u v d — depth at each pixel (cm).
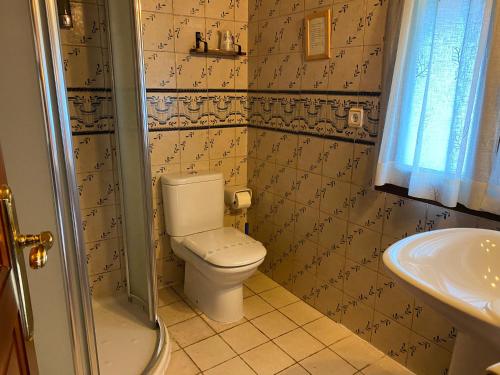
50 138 101
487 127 131
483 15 126
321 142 208
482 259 115
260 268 271
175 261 255
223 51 235
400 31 150
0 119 99
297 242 235
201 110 242
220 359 187
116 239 229
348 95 188
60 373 119
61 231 107
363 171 187
